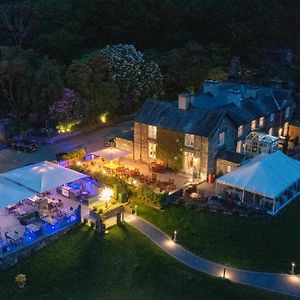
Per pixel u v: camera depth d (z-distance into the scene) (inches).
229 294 1179.3
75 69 2723.9
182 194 1724.9
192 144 1895.9
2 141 2381.9
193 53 3809.1
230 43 4065.0
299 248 1403.8
